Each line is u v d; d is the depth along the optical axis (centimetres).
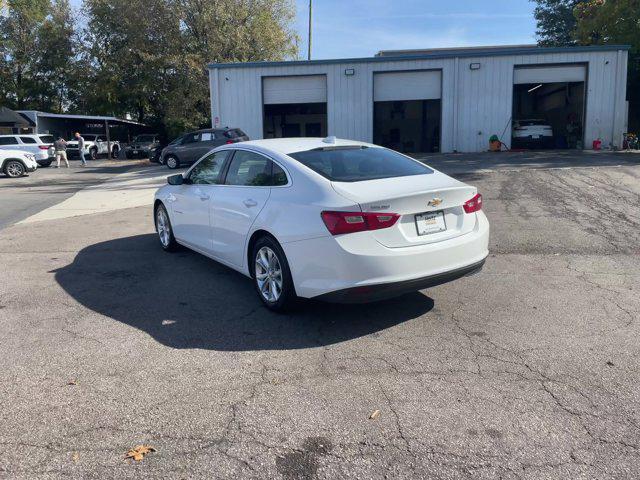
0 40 4538
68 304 539
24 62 4638
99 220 1047
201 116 3831
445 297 541
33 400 349
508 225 838
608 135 2241
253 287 584
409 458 285
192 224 641
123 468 280
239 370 388
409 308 512
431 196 446
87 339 447
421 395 349
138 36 3700
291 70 2348
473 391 353
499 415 324
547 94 2933
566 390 353
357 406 337
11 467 281
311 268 441
